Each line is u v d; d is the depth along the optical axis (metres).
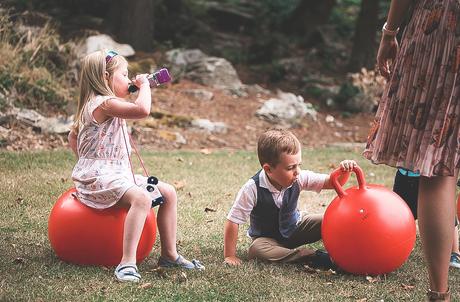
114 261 3.92
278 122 10.92
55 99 9.41
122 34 12.45
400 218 3.87
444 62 3.12
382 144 3.29
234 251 4.22
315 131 11.02
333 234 3.91
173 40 14.60
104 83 3.96
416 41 3.19
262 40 15.87
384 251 3.83
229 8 16.95
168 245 4.00
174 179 6.74
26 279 3.65
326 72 14.45
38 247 4.32
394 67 3.28
